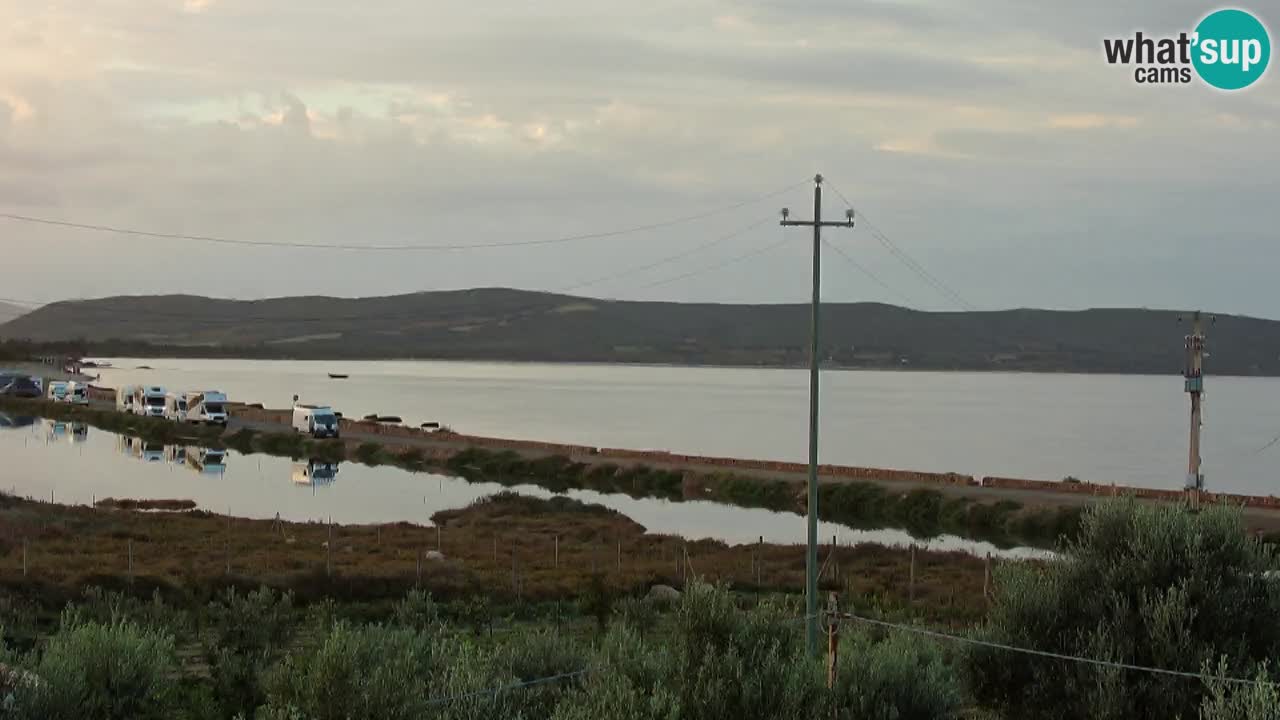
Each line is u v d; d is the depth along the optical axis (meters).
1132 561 19.72
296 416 137.50
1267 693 15.09
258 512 76.44
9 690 16.28
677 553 55.22
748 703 16.12
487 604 35.41
